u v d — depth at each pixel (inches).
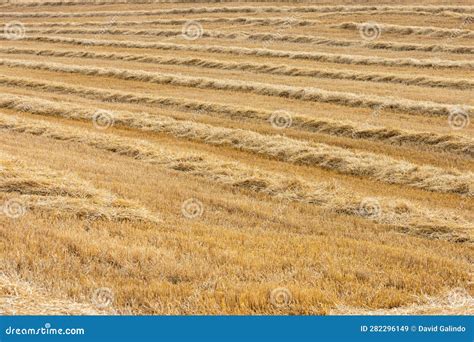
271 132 1160.2
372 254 548.7
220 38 2475.4
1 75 1857.8
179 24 2819.9
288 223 655.1
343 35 2346.2
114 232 579.5
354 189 836.0
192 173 888.9
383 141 1108.5
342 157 964.6
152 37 2581.2
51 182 711.1
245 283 457.4
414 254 552.4
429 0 2925.7
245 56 2118.6
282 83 1658.5
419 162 986.7
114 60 2167.8
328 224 665.6
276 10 2923.2
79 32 2810.0
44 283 445.4
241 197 766.5
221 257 509.4
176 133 1167.6
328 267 500.7
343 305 438.3
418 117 1277.1
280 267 500.7
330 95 1449.3
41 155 933.2
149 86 1704.0
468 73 1742.1
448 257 576.1
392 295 455.2
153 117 1267.2
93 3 3597.4
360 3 2967.5
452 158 1003.9
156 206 686.5
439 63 1840.6
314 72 1786.4
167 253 512.7
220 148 1069.1
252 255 518.3
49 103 1405.0
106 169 868.6
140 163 946.7
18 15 3363.7
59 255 494.3
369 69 1843.0
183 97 1526.8
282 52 2085.4
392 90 1537.9
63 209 633.0
